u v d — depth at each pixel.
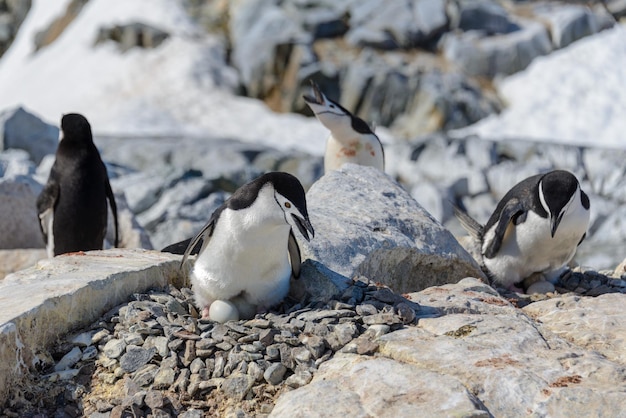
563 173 9.80
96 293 8.17
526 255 10.32
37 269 8.88
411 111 39.66
